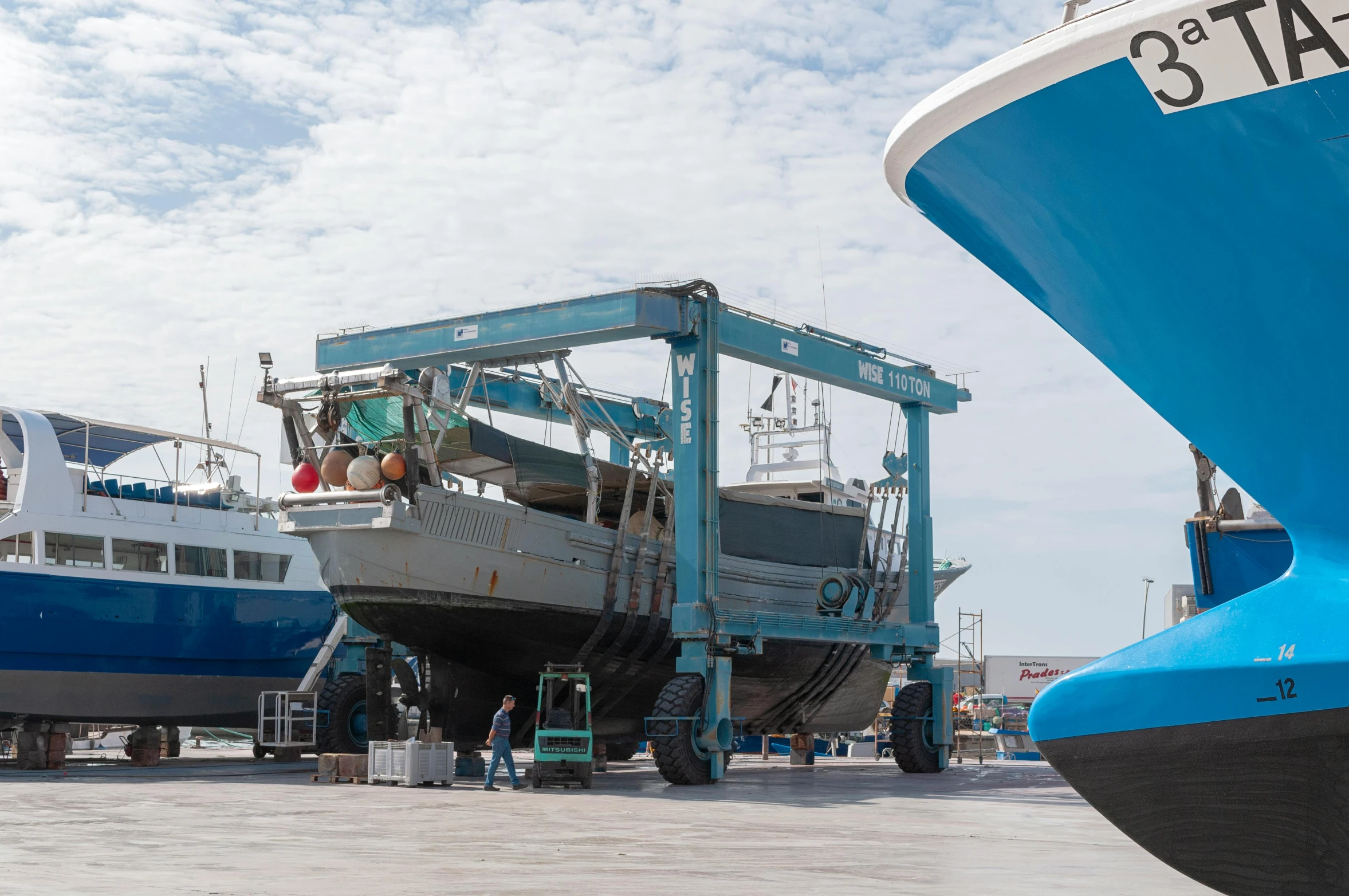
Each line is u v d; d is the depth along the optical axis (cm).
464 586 1872
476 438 1992
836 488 2831
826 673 2561
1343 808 664
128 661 2339
